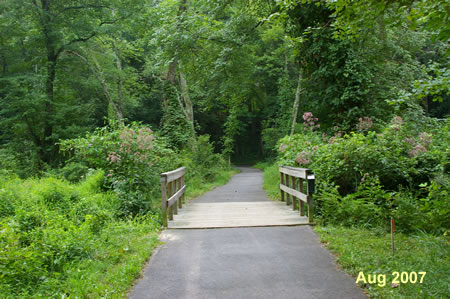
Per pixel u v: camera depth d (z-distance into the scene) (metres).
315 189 7.22
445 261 4.33
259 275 4.29
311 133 11.25
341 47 11.79
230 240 5.80
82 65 25.89
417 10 4.68
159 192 9.55
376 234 5.81
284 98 28.11
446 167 7.88
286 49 24.08
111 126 10.02
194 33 14.48
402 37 14.68
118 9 22.67
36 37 22.41
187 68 16.84
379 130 10.77
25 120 23.08
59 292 3.81
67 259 4.76
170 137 20.09
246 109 36.84
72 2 23.88
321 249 5.22
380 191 6.65
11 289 3.74
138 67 37.31
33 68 25.56
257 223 6.82
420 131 10.48
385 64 13.96
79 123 25.62
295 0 6.64
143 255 4.98
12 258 3.96
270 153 35.03
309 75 13.94
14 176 13.39
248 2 14.98
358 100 12.04
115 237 5.83
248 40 16.14
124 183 8.02
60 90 26.61
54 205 7.81
